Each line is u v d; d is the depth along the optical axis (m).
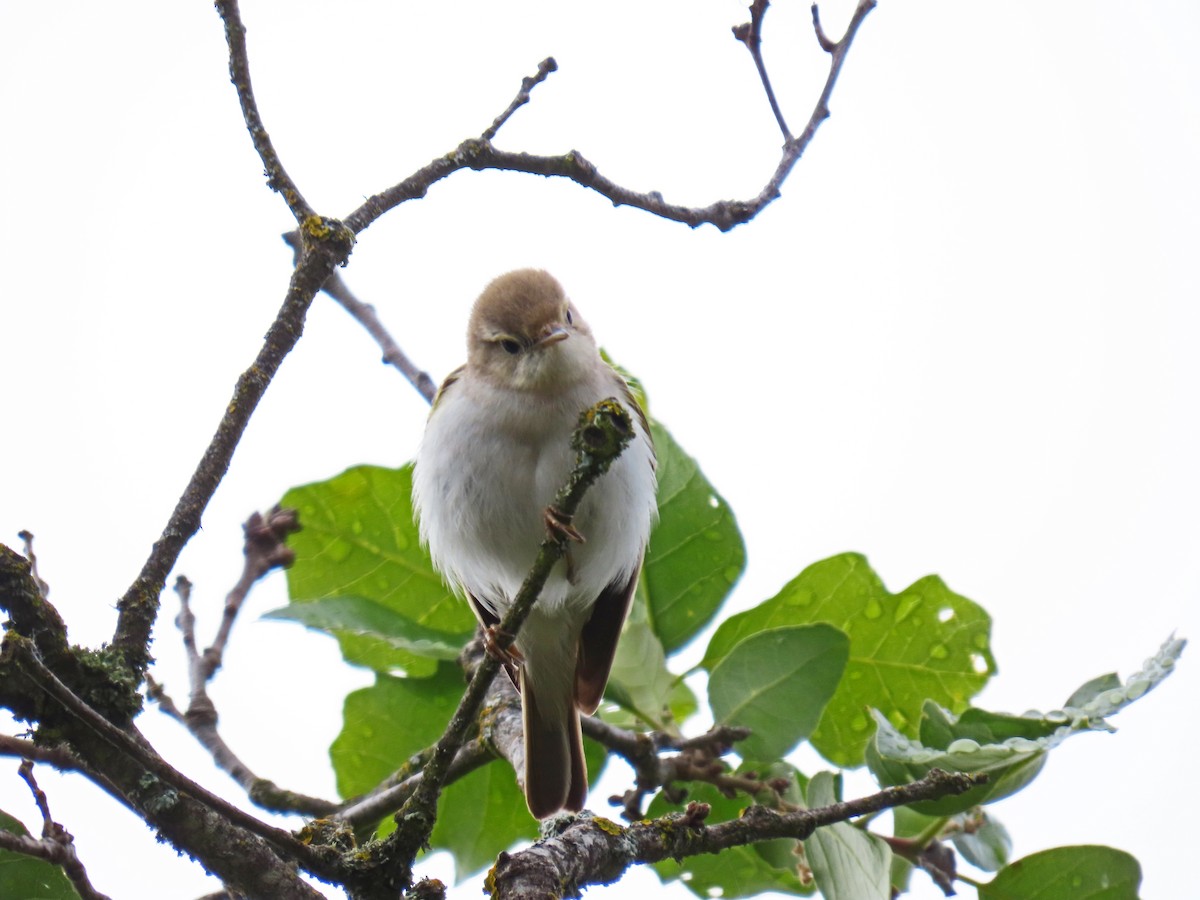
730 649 9.05
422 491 9.60
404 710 9.56
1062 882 7.64
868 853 7.55
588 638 9.53
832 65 8.62
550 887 5.91
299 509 9.62
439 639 9.31
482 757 9.05
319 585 9.70
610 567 9.41
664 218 8.13
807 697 8.35
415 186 7.33
